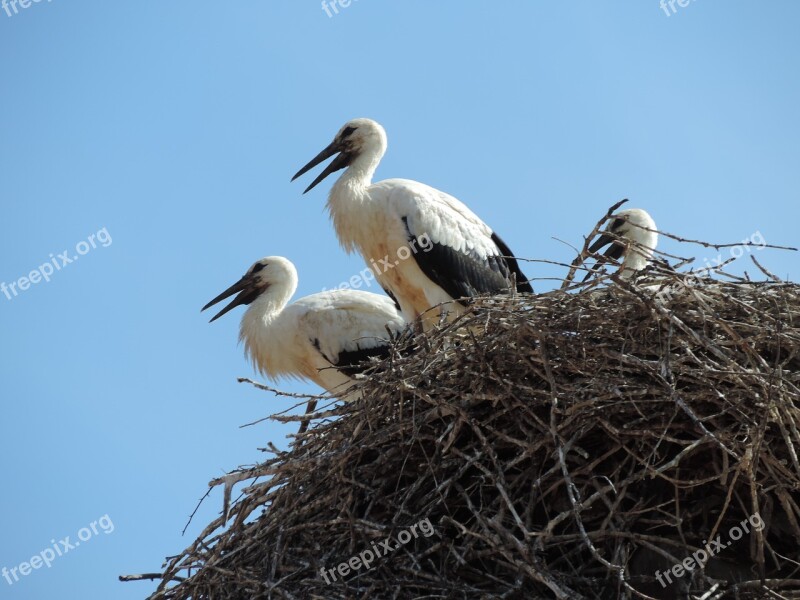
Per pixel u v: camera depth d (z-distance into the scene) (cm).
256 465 1134
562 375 1026
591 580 943
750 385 961
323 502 1067
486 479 1020
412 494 1033
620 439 986
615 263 1059
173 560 1102
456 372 1059
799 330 1012
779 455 971
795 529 936
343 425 1102
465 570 998
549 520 991
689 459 998
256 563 1091
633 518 966
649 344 1015
